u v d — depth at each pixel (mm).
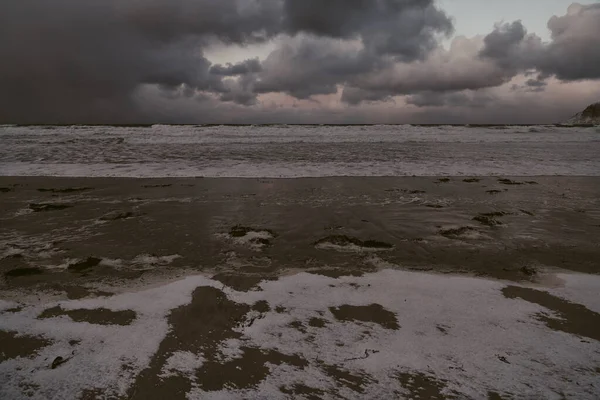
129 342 2482
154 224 5246
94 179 8539
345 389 2059
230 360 2301
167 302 3045
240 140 16734
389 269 3771
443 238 4711
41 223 5270
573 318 2814
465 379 2139
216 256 4098
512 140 17828
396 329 2658
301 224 5254
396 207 6191
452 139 18016
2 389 2045
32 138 16781
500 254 4176
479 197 6953
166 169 9773
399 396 2006
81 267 3789
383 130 21984
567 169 10086
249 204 6371
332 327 2680
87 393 2018
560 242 4562
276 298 3123
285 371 2203
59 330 2635
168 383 2094
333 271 3715
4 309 2938
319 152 13117
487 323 2740
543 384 2104
